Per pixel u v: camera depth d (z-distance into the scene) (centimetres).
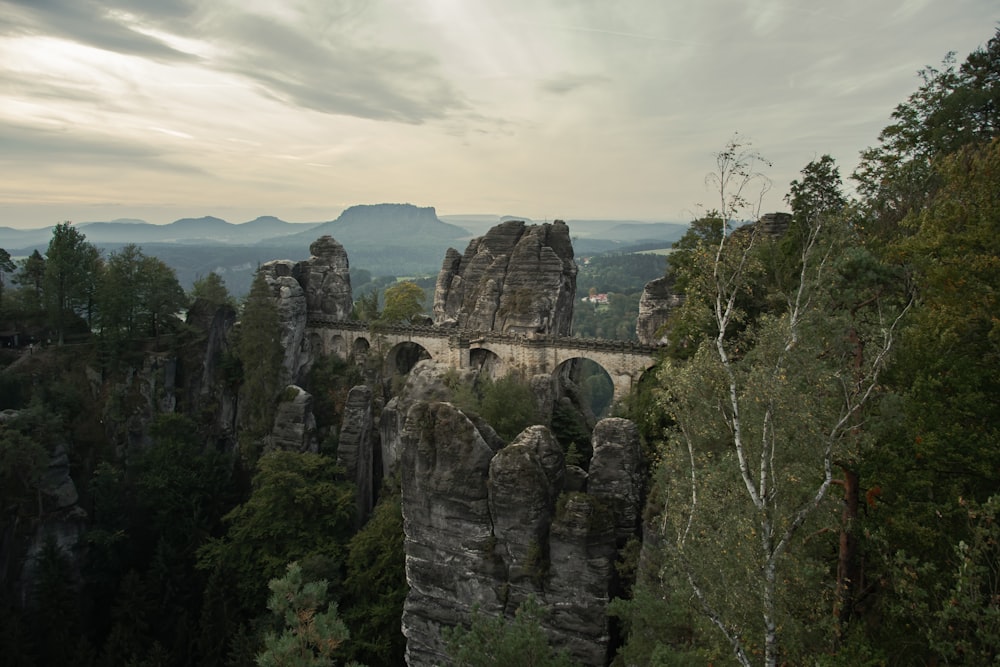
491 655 3009
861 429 2561
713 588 2389
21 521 6388
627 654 3166
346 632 2372
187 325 9006
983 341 2566
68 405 7638
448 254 11675
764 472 2261
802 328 2748
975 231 2594
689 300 3459
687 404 2861
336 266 10750
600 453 4391
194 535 7144
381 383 9431
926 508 2377
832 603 2509
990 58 4388
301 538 6581
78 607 6378
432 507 4516
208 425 8719
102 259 9969
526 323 8962
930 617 2167
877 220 4434
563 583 4109
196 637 5997
